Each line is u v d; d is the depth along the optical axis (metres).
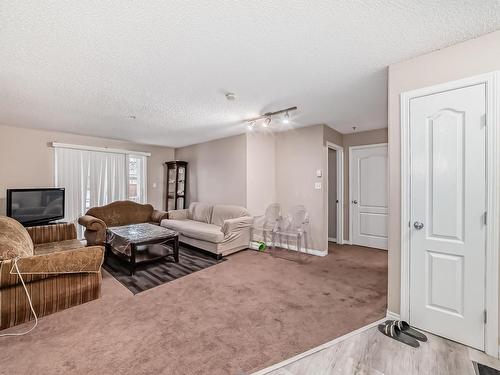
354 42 1.80
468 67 1.76
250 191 4.57
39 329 1.96
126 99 2.93
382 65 2.14
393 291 2.10
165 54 1.95
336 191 5.07
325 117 3.75
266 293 2.62
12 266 1.97
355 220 4.78
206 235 3.97
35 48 1.83
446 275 1.84
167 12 1.46
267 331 1.94
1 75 2.27
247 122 3.95
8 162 4.11
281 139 4.77
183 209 5.84
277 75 2.34
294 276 3.11
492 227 1.66
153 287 2.80
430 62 1.92
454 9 1.46
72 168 4.78
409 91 2.01
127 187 5.57
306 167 4.32
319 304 2.37
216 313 2.21
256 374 1.48
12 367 1.54
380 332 1.92
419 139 1.95
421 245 1.95
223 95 2.83
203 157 5.69
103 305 2.36
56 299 2.22
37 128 4.31
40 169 4.43
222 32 1.67
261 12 1.47
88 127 4.26
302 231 4.07
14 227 2.70
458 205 1.79
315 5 1.42
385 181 4.41
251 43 1.81
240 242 4.26
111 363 1.58
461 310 1.77
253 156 4.64
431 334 1.89
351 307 2.31
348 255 4.06
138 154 5.72
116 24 1.57
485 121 1.69
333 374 1.49
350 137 4.83
